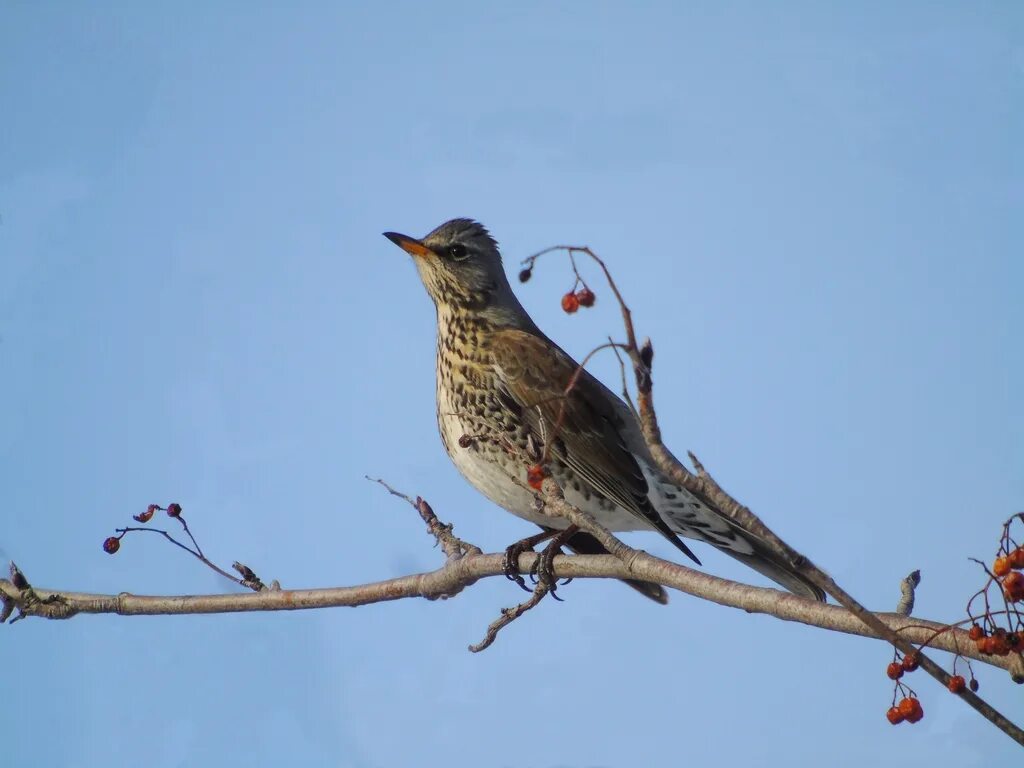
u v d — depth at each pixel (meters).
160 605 11.02
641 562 8.77
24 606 11.03
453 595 11.02
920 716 7.54
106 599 11.04
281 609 10.99
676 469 6.82
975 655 7.39
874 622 6.88
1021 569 7.12
